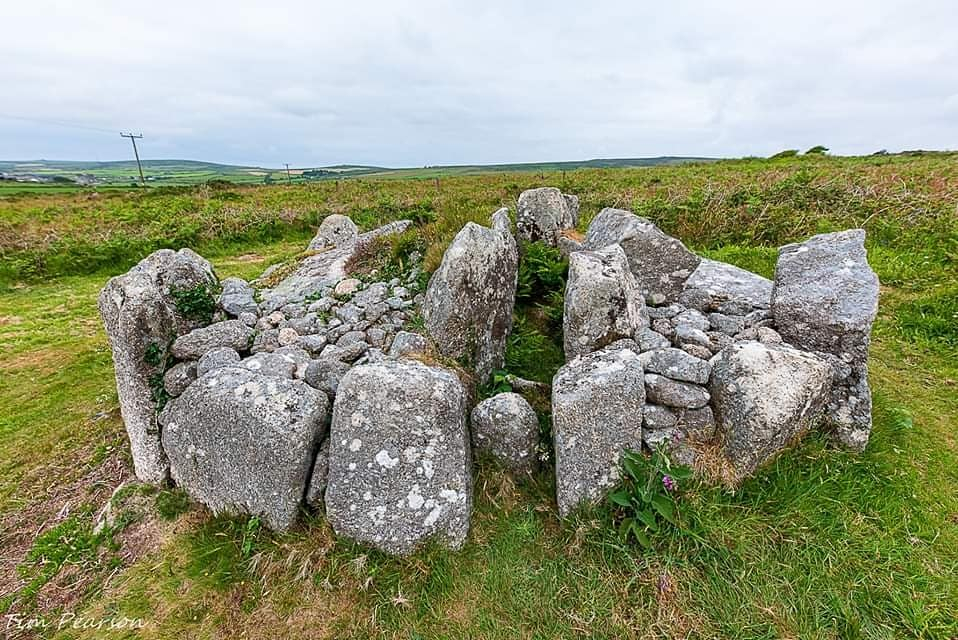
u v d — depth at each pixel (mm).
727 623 2438
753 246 8266
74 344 6980
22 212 20875
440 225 5332
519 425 3178
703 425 3012
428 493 2854
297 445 2955
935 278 6254
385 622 2602
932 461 3322
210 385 3188
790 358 2930
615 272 3514
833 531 2768
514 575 2754
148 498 3451
